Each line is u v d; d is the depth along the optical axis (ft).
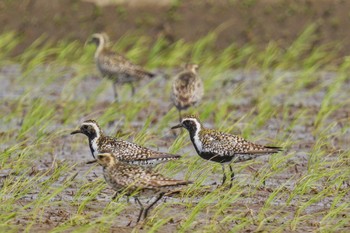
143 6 107.96
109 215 41.06
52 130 64.90
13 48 102.83
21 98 75.46
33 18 105.81
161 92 84.33
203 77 88.02
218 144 49.88
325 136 58.65
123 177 41.27
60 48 100.89
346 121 69.36
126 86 87.86
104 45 85.30
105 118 66.54
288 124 68.74
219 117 67.92
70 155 57.82
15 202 45.09
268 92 79.92
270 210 44.06
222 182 48.88
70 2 107.45
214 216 40.98
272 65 98.73
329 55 99.81
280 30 104.63
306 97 82.23
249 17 105.81
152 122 69.72
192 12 106.63
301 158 56.70
